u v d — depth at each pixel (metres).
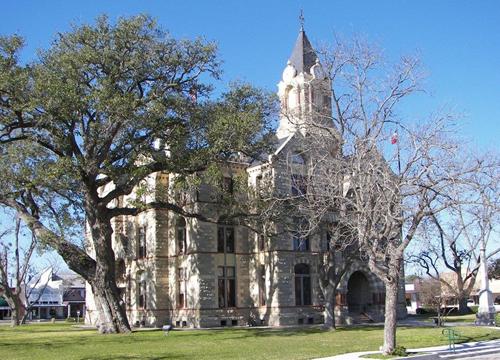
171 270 53.47
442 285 71.25
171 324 52.56
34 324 74.62
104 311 41.28
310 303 52.75
